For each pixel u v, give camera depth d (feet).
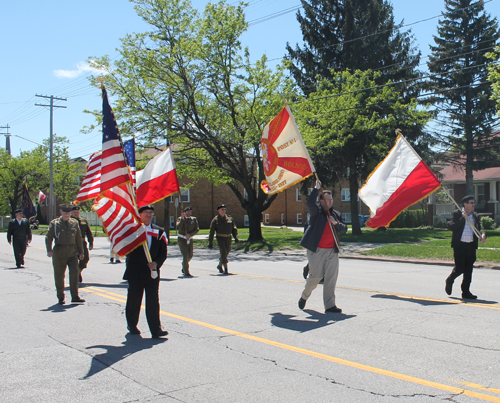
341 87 97.40
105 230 22.02
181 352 18.69
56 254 29.19
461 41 116.47
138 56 75.31
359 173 97.71
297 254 69.26
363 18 111.55
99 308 27.94
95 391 14.73
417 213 129.59
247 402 13.64
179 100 76.74
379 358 17.39
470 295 28.53
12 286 37.29
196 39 77.00
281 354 18.17
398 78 112.98
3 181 175.63
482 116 114.11
